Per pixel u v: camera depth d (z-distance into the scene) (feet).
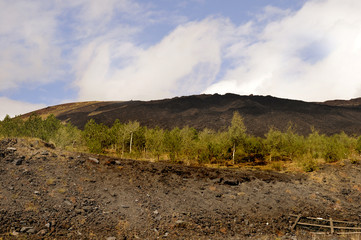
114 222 30.25
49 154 41.98
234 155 113.60
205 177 54.44
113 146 132.98
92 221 28.99
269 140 121.29
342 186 62.03
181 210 38.01
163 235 30.09
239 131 118.01
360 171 71.41
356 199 54.24
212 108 615.16
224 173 59.41
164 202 39.01
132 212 33.58
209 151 111.75
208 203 42.88
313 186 60.54
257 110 562.25
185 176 52.16
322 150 104.88
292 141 123.65
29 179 32.91
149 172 48.60
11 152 38.47
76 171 39.70
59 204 29.89
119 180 41.63
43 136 70.64
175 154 102.01
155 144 108.88
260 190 53.42
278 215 43.34
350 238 35.09
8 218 24.32
